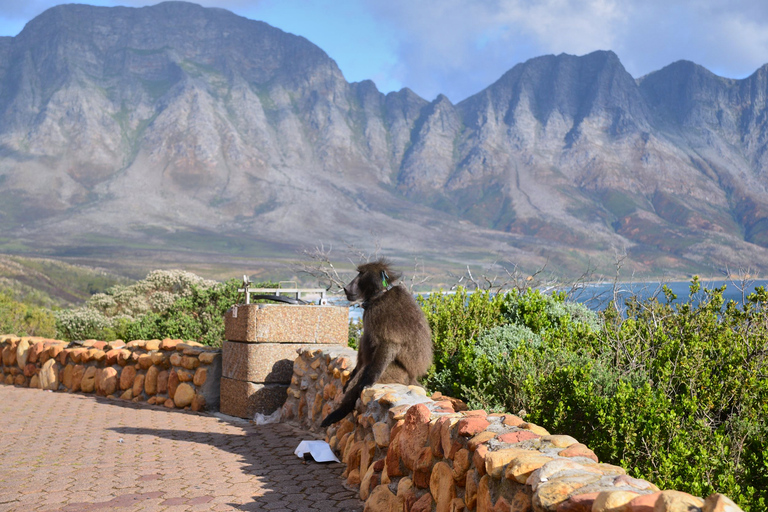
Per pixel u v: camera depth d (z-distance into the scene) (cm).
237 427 766
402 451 405
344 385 607
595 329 707
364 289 553
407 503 382
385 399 473
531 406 512
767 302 632
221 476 530
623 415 440
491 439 307
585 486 226
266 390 808
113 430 745
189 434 722
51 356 1123
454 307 767
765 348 552
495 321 759
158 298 1950
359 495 471
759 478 416
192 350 912
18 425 773
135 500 455
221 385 866
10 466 562
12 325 1877
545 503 226
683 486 381
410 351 550
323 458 583
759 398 494
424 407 396
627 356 591
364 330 568
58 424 782
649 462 415
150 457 603
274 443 673
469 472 313
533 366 561
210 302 1458
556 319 767
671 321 664
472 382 604
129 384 996
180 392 905
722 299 664
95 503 448
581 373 512
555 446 285
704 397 506
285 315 821
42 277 7694
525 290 849
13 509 433
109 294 2098
